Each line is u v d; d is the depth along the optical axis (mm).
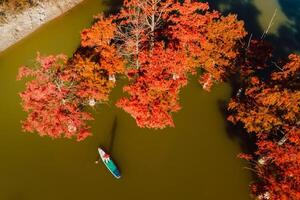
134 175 39812
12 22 49438
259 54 42844
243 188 39500
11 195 37844
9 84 45594
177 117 44531
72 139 41938
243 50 45938
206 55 41875
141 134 42875
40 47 49500
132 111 38219
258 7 61438
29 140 41625
